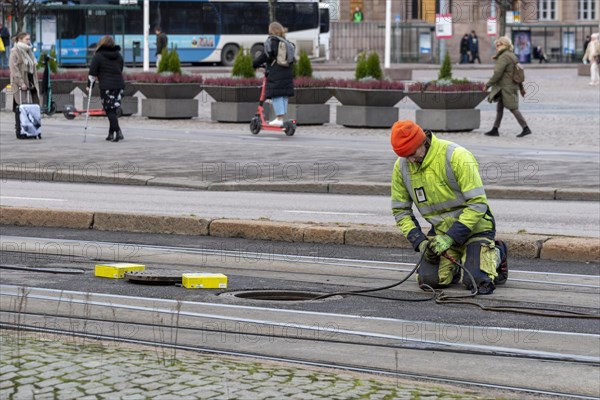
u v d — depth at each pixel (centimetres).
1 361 768
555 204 1873
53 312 1045
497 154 2495
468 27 8675
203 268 1290
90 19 6856
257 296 1157
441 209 1136
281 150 2580
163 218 1565
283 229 1488
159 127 3309
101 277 1232
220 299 1118
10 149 2595
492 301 1114
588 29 9119
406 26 8619
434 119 3153
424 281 1165
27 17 6625
